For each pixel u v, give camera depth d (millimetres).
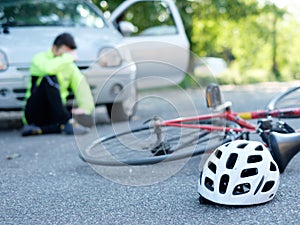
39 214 1583
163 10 4145
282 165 1774
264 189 1531
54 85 2916
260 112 2135
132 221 1483
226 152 1533
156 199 1668
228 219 1439
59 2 3625
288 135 1782
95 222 1491
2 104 3051
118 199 1692
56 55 2928
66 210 1608
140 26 4562
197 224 1424
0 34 3264
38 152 2539
